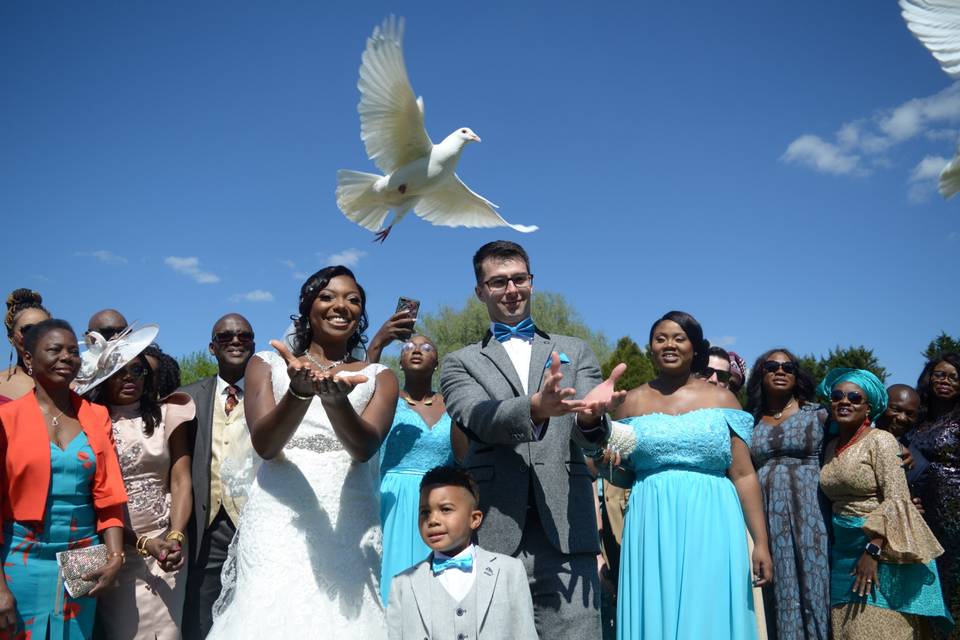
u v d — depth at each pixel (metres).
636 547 4.19
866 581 4.78
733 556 4.05
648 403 4.57
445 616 3.38
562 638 3.66
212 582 4.77
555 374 3.21
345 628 3.36
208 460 4.84
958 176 4.19
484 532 3.77
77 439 4.06
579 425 3.65
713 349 6.05
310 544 3.41
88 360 4.61
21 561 3.80
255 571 3.40
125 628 4.36
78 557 3.88
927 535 4.74
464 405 3.81
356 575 3.47
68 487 3.96
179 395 4.82
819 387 5.68
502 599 3.41
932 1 4.16
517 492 3.77
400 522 5.38
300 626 3.28
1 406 3.94
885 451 4.92
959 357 5.88
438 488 3.50
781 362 5.79
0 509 3.78
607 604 5.70
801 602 5.14
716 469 4.25
